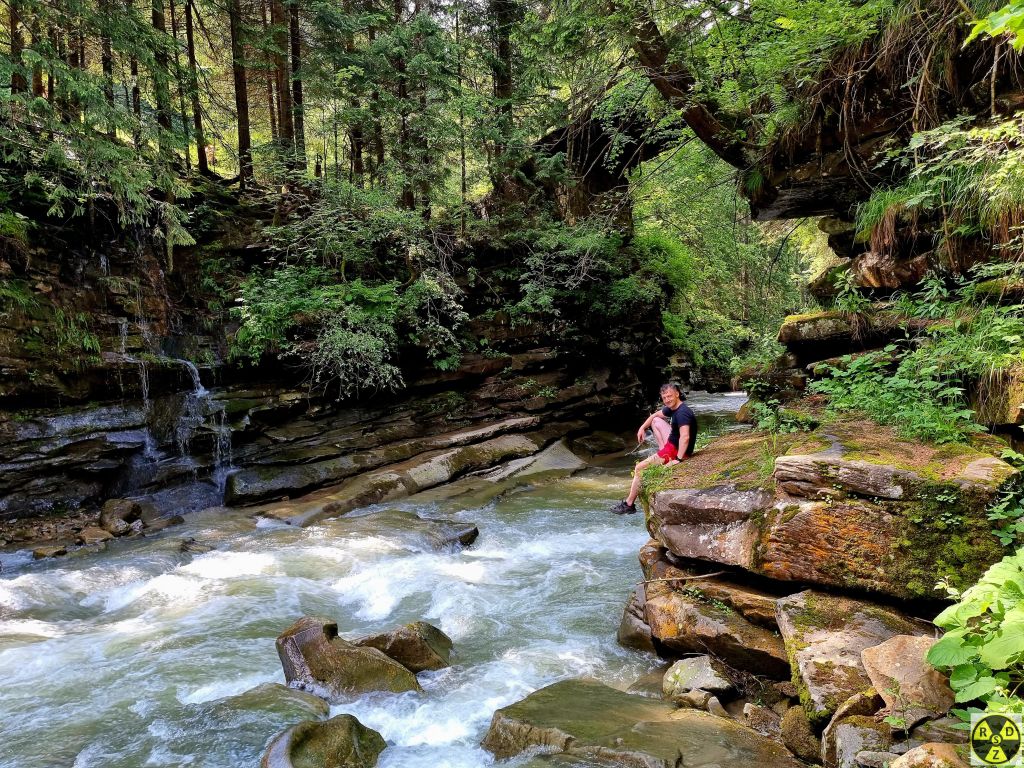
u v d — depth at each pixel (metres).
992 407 5.11
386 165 15.05
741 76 9.15
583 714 4.04
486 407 14.21
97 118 9.22
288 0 13.57
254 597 6.73
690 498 5.21
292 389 12.04
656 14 9.59
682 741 3.61
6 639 5.69
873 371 6.49
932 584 3.82
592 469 13.32
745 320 24.95
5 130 9.18
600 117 12.42
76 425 9.52
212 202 12.88
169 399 10.75
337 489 10.66
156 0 12.15
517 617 6.20
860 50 7.27
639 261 17.80
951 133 5.57
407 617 6.30
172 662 5.31
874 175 7.61
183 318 11.75
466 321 14.63
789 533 4.39
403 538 8.50
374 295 12.34
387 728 4.33
